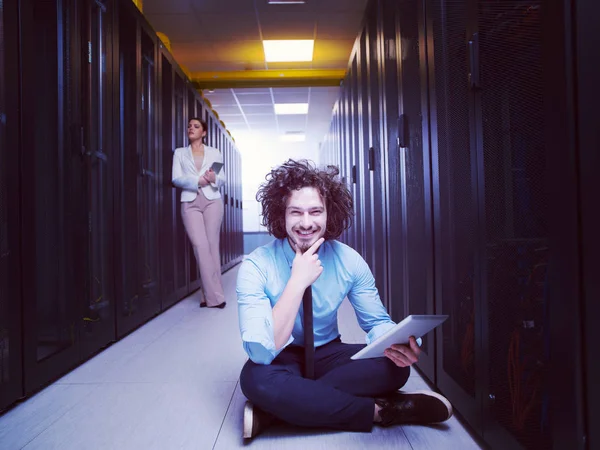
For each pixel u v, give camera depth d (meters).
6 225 1.67
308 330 1.41
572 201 0.84
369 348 1.24
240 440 1.41
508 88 1.11
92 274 2.43
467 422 1.48
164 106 4.04
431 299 1.84
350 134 4.74
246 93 8.02
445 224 1.64
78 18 2.27
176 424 1.55
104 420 1.59
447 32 1.57
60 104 2.08
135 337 2.85
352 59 4.51
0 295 1.63
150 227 3.49
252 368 1.39
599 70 0.84
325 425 1.40
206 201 3.90
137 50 3.19
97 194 2.49
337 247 1.50
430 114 1.80
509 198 1.12
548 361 0.96
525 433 1.06
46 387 1.94
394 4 2.46
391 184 2.67
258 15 5.36
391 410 1.45
